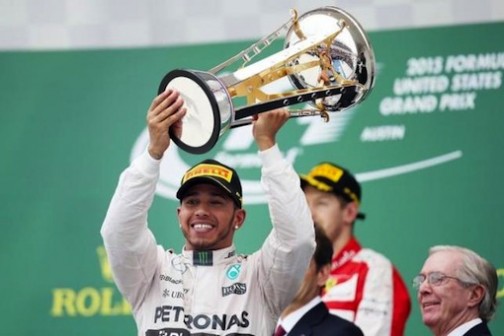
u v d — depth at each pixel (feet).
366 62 68.08
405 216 103.86
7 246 107.96
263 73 65.16
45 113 109.81
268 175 69.10
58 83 110.11
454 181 103.81
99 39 110.52
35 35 110.73
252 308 70.95
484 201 103.19
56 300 107.04
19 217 108.37
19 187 108.78
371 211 104.06
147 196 68.69
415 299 102.47
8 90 110.11
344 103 68.39
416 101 105.09
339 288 101.86
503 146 103.50
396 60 105.60
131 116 109.50
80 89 110.01
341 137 105.60
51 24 110.63
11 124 109.60
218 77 64.28
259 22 108.47
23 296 107.14
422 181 104.17
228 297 71.00
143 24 110.11
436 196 103.81
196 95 63.36
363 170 104.99
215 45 108.99
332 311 101.24
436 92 104.88
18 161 109.09
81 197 108.58
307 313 87.81
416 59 105.40
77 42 110.63
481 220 103.04
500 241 102.63
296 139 106.22
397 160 104.73
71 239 107.96
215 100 62.44
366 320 100.94
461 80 104.63
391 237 103.65
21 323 106.83
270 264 70.59
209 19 109.29
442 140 104.32
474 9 105.09
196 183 71.92
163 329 70.44
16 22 110.83
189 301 71.15
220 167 72.95
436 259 82.94
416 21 105.81
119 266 70.85
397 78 105.50
